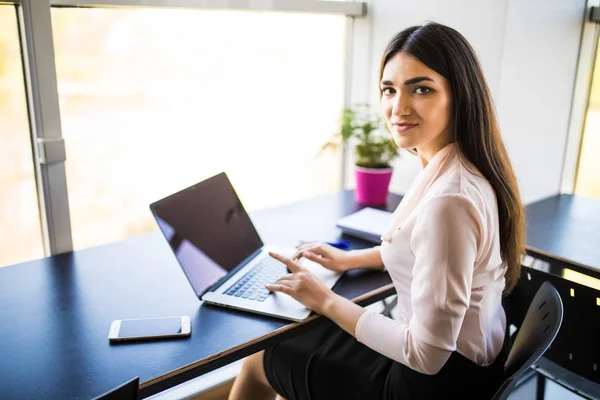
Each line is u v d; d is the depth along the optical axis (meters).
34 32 1.51
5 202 1.64
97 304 1.28
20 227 1.68
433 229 1.05
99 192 1.88
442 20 2.32
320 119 2.64
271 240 1.69
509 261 1.23
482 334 1.17
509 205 1.18
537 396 1.62
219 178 1.59
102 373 1.01
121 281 1.40
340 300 1.23
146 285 1.38
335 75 2.67
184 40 2.02
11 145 1.60
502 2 2.13
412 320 1.12
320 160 2.69
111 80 1.83
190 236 1.36
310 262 1.52
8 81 1.55
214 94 2.17
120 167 1.92
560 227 1.76
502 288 1.25
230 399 1.55
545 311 1.19
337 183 2.81
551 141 2.18
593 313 1.35
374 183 2.05
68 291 1.34
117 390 0.81
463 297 1.05
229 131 2.27
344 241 1.69
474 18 2.23
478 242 1.07
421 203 1.14
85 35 1.71
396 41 1.21
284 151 2.52
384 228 1.72
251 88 2.31
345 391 1.30
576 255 1.52
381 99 1.29
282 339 1.18
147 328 1.16
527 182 2.25
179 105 2.06
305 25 2.45
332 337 1.44
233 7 2.01
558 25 2.06
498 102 2.24
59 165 1.65
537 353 1.02
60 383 0.98
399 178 2.60
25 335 1.14
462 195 1.05
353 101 2.72
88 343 1.11
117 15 1.79
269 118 2.41
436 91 1.15
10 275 1.43
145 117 1.96
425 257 1.07
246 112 2.31
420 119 1.17
